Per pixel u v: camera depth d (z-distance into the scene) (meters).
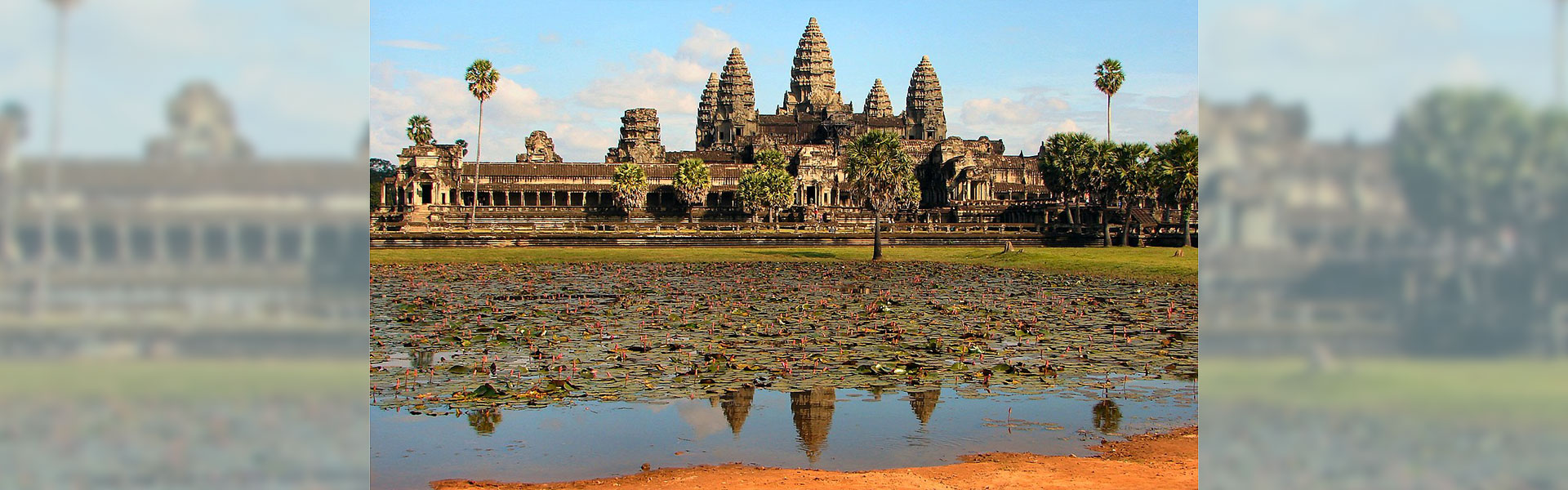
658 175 194.50
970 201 173.88
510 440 22.03
